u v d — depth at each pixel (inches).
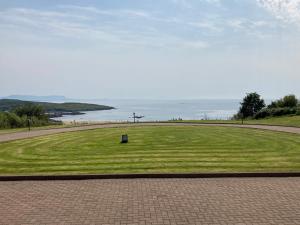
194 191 203.3
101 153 336.2
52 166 276.2
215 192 200.8
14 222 156.1
